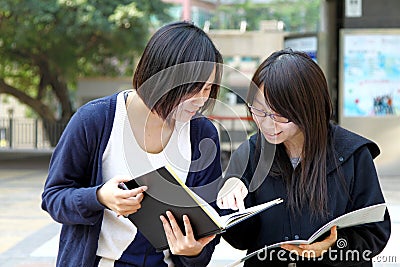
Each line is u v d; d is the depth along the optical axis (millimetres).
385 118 13211
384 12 13461
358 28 13508
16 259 6316
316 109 2711
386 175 13242
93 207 2328
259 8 28266
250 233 3002
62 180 2453
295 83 2650
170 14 23734
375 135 13234
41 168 17094
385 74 13180
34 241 7117
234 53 18422
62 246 2512
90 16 21156
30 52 25094
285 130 2686
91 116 2438
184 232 2322
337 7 14828
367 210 2623
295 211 2832
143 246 2512
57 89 27328
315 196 2777
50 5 20922
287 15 27375
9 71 27766
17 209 9375
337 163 2807
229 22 23844
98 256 2512
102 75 27406
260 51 18500
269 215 2875
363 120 13258
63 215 2402
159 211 2311
